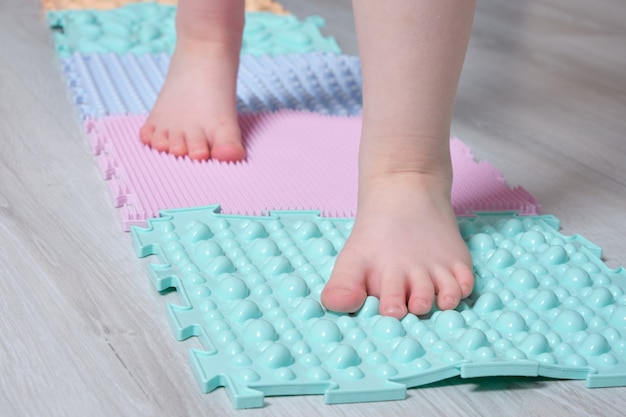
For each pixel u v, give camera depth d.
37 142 1.37
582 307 0.95
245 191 1.20
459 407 0.81
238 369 0.82
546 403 0.82
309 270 1.00
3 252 1.04
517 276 0.99
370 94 0.99
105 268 1.02
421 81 0.97
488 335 0.89
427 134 0.99
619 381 0.85
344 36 2.05
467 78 1.82
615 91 1.80
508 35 2.17
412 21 0.95
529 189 1.30
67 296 0.96
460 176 1.28
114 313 0.93
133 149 1.31
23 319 0.91
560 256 1.05
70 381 0.81
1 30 1.95
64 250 1.05
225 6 1.35
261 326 0.86
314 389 0.81
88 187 1.22
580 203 1.27
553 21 2.33
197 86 1.35
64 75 1.68
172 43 1.89
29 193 1.20
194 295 0.94
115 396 0.80
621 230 1.19
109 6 2.11
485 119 1.59
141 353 0.86
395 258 0.94
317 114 1.52
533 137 1.52
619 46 2.13
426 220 0.98
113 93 1.57
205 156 1.29
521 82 1.82
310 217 1.14
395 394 0.81
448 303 0.92
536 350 0.87
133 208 1.13
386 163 1.00
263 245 1.03
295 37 1.93
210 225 1.10
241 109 1.53
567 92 1.77
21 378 0.82
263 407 0.79
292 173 1.27
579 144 1.50
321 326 0.87
